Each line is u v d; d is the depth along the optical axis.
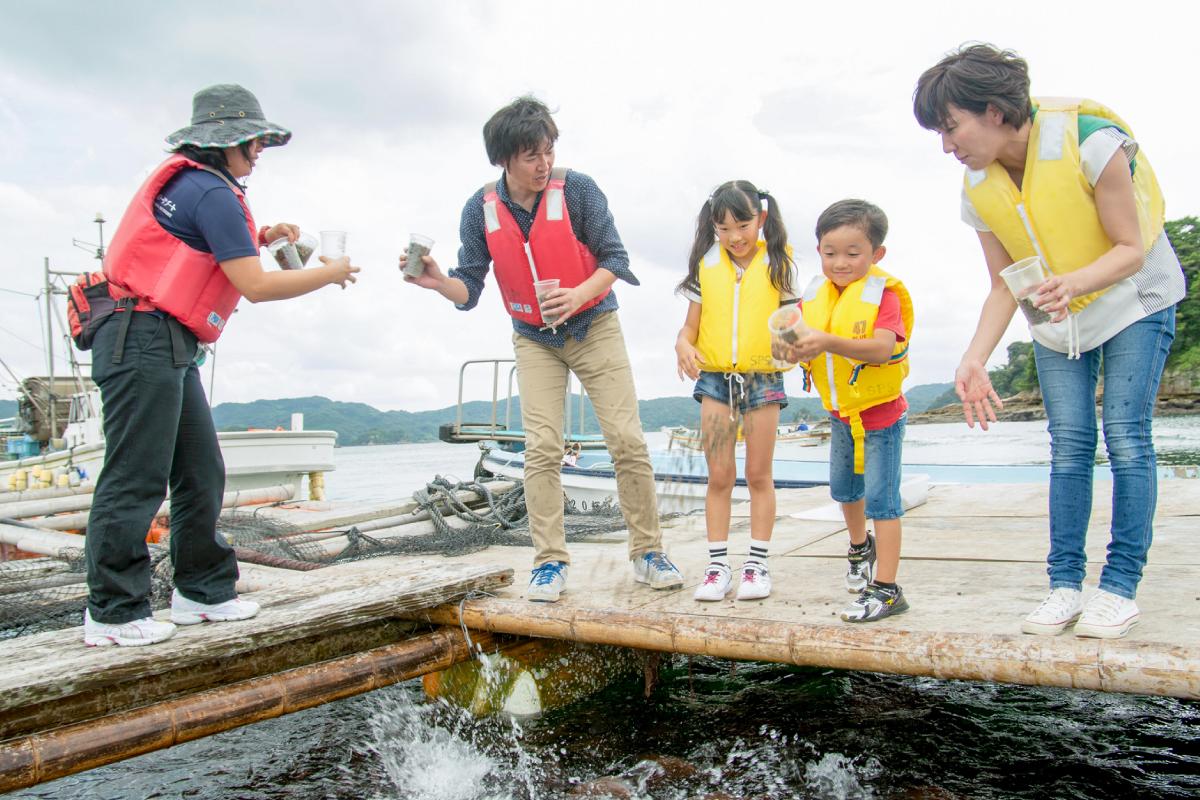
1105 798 2.84
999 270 2.79
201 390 3.10
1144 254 2.40
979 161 2.55
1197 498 5.73
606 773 3.17
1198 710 3.57
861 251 2.99
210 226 2.79
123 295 2.77
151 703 2.90
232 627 3.01
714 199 3.34
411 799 3.08
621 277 3.52
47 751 2.49
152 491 2.84
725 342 3.35
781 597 3.47
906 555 4.35
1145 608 2.84
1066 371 2.65
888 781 2.99
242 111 2.96
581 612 3.38
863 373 3.00
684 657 4.37
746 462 3.47
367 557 5.65
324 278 3.03
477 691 3.73
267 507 8.44
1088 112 2.48
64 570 5.39
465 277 3.74
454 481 7.66
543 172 3.37
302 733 3.85
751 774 3.06
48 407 18.94
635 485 3.73
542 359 3.70
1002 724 3.48
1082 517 2.63
